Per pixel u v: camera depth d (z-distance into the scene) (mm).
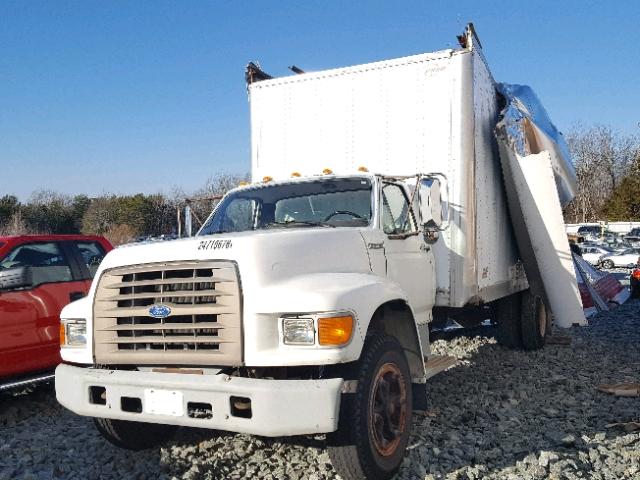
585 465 4441
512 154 7129
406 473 4320
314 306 3652
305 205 5387
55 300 6707
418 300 5539
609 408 5914
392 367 4203
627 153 64938
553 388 6773
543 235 7332
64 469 4637
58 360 6664
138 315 3916
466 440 4984
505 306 8883
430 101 6359
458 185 6188
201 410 3758
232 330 3678
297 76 7121
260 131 7355
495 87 7633
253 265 3779
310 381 3586
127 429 4676
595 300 11211
